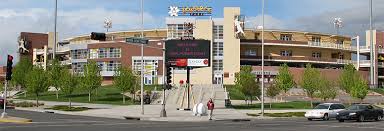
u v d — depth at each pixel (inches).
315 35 4635.8
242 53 4306.1
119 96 2992.1
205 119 1577.3
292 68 4121.6
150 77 3939.5
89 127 1085.1
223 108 2229.3
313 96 2546.8
